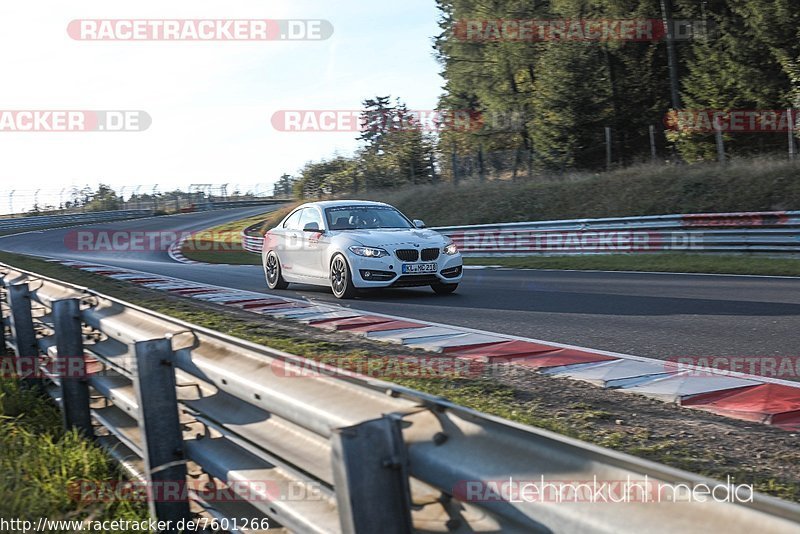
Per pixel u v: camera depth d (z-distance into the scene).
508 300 9.30
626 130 28.50
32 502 3.17
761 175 18.55
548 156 28.17
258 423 2.62
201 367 2.94
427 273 9.52
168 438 3.04
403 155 32.25
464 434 1.73
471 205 24.81
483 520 1.65
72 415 4.25
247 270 16.36
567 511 1.39
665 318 7.44
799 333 6.40
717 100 22.81
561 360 5.50
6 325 6.78
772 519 1.13
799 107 19.83
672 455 3.36
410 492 1.77
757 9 21.08
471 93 35.25
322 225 10.33
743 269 12.27
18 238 41.22
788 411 4.01
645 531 1.26
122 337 3.85
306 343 6.10
